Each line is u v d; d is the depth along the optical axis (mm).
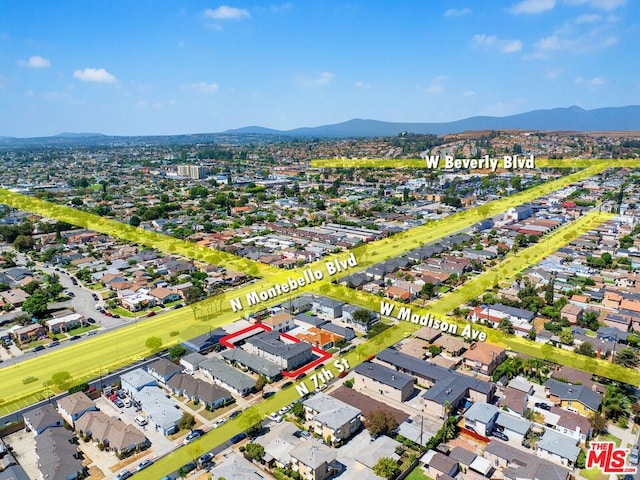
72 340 96188
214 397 73250
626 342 89625
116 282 126125
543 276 125688
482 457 60250
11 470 59875
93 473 59562
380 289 121125
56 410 72312
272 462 60812
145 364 86312
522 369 81188
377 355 85250
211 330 98000
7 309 111250
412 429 65938
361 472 57969
